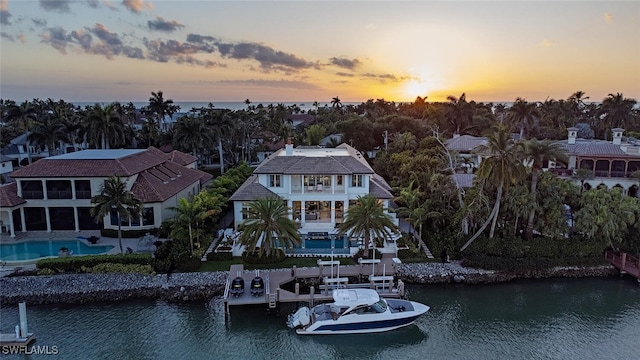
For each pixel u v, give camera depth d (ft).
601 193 131.85
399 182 181.06
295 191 146.00
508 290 120.26
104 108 246.06
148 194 148.25
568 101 388.78
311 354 93.86
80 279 115.65
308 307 107.65
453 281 123.34
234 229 146.82
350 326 97.55
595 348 93.91
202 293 113.39
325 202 150.82
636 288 121.70
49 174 146.41
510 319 106.01
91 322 101.81
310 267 122.62
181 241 128.26
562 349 93.66
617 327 102.42
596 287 122.31
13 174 146.82
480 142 223.71
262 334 98.84
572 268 129.29
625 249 133.59
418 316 101.55
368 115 421.18
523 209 129.39
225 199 160.04
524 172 123.44
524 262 126.93
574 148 194.49
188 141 251.60
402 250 134.31
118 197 123.54
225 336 97.76
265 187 145.79
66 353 90.27
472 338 98.43
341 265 124.16
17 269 118.42
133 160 164.55
